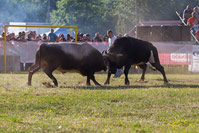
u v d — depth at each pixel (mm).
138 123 11031
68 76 25141
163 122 11547
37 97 14781
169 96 15742
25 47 30328
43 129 10133
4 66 29688
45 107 13258
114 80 23344
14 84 20203
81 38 31297
